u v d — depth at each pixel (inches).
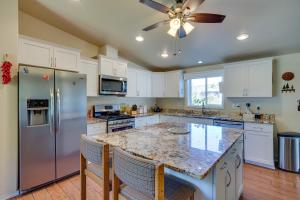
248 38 114.3
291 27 98.0
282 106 132.9
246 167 122.6
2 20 82.8
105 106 159.0
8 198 83.9
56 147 98.4
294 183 100.0
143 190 39.2
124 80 157.9
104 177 52.8
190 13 65.9
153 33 122.9
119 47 153.8
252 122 127.3
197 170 40.0
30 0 100.0
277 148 125.8
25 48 92.0
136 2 92.2
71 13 108.9
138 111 188.5
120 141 64.9
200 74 179.6
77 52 116.3
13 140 85.7
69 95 104.1
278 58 134.6
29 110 89.9
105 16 108.3
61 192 90.0
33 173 90.0
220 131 84.3
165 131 83.5
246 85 139.5
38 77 90.9
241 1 81.1
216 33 112.5
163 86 198.1
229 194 62.4
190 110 188.9
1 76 82.2
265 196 87.1
